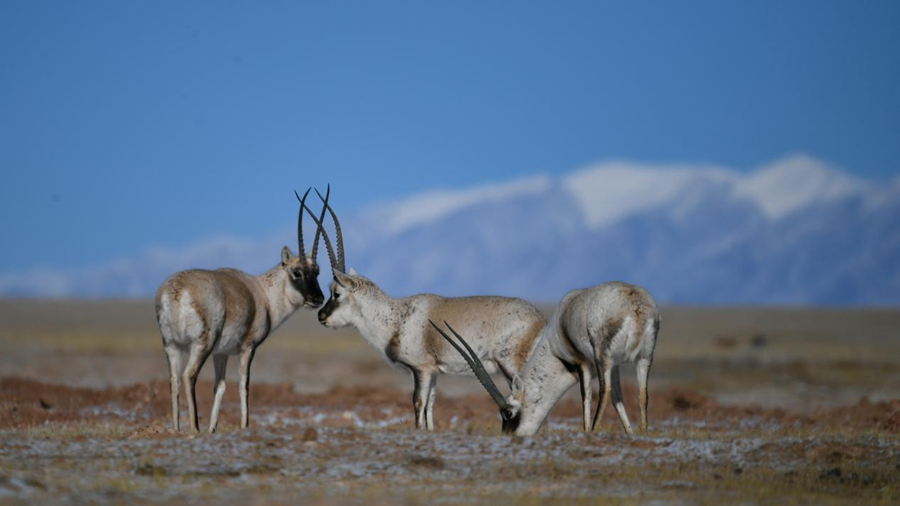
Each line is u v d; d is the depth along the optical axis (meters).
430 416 59.25
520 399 54.69
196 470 42.72
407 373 60.47
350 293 59.88
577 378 54.66
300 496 37.94
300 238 61.94
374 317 59.41
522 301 58.16
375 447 48.09
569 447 48.62
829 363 163.50
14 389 89.38
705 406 92.00
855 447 50.00
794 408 105.62
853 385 134.62
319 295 61.06
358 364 166.25
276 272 60.59
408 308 59.12
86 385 117.81
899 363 164.75
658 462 46.41
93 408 82.75
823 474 44.66
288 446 47.88
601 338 51.72
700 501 38.16
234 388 99.00
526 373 55.00
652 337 51.78
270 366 157.12
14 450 46.16
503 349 57.25
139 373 135.38
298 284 60.53
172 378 53.47
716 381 137.75
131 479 40.78
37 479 38.78
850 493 41.62
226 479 41.62
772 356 187.12
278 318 60.31
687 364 162.75
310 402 93.69
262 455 45.88
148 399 87.50
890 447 50.41
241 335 57.31
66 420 74.19
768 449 49.12
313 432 50.03
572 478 43.06
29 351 167.88
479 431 58.09
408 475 43.31
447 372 58.81
